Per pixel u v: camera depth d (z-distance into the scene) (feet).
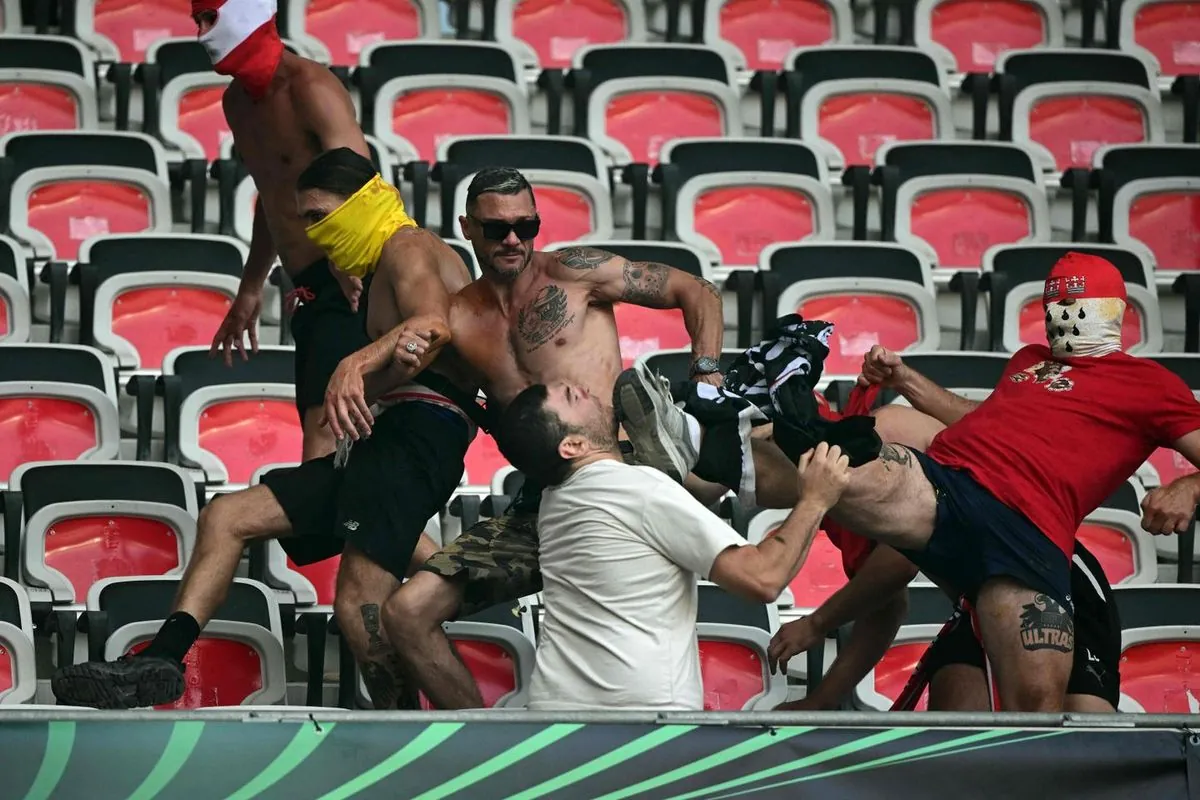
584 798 44.06
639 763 44.42
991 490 51.11
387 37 105.50
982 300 89.51
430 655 54.80
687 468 51.03
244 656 64.54
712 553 46.34
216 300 83.92
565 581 47.96
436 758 43.88
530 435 47.96
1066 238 97.35
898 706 56.24
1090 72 102.73
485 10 106.01
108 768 42.75
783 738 44.98
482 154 91.61
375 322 55.52
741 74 105.29
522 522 56.13
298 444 78.28
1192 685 67.31
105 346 81.66
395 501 56.44
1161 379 52.54
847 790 44.86
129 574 70.13
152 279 83.20
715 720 44.91
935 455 52.85
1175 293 91.56
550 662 47.88
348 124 62.64
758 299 87.04
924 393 58.23
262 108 63.26
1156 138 101.71
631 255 84.84
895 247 86.38
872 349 58.44
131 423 80.79
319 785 43.37
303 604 69.05
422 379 57.88
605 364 54.60
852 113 100.42
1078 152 101.19
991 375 78.79
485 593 55.42
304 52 103.45
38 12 105.50
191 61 97.81
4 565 71.20
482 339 54.75
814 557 73.46
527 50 104.27
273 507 56.49
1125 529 74.33
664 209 91.35
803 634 57.88
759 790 44.60
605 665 46.93
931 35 107.76
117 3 103.24
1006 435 52.03
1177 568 77.36
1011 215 93.61
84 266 82.53
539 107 101.91
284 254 64.39
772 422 52.19
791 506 53.72
